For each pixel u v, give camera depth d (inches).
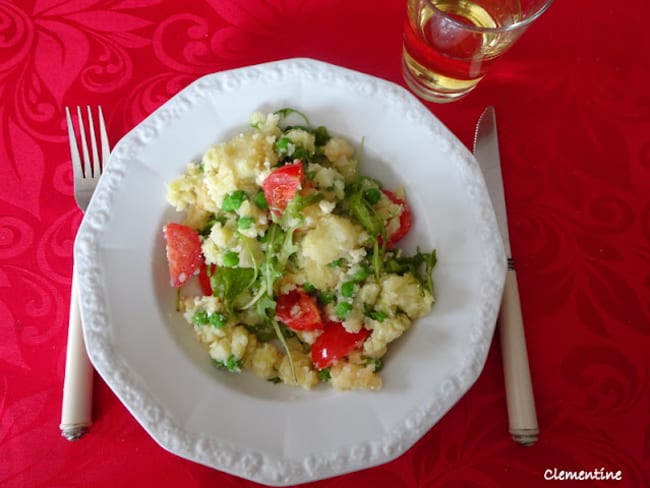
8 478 11.5
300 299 11.9
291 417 11.1
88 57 13.9
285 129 12.8
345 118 12.8
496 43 11.9
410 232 12.6
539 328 12.8
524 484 11.8
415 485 11.7
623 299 13.0
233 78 12.6
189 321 11.9
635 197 13.6
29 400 11.9
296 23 14.4
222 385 11.4
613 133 14.0
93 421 11.7
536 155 13.8
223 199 11.8
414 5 12.1
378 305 11.9
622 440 12.1
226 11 14.3
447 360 11.4
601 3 14.6
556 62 14.3
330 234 11.4
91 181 12.9
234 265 11.6
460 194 12.3
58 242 12.9
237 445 10.8
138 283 11.7
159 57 14.0
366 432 11.0
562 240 13.3
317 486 11.7
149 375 11.2
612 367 12.6
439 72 12.8
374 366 11.5
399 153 12.6
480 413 12.1
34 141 13.4
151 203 12.2
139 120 13.7
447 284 11.9
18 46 13.9
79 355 11.6
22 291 12.6
